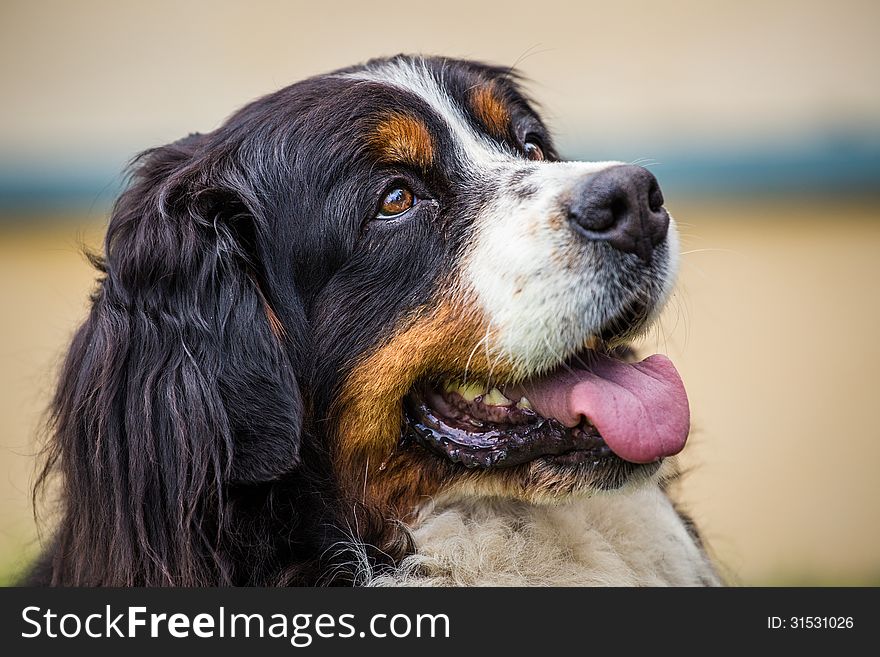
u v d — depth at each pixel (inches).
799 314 639.8
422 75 262.7
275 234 238.1
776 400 537.0
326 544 231.5
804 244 757.9
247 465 221.8
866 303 653.9
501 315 225.1
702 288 676.1
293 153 237.8
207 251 228.2
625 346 272.2
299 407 224.2
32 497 250.1
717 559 301.0
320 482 233.6
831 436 509.4
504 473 227.5
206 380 221.8
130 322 227.3
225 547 220.8
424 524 236.2
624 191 218.8
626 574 244.8
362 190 234.5
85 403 227.1
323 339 235.3
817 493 463.5
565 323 221.8
